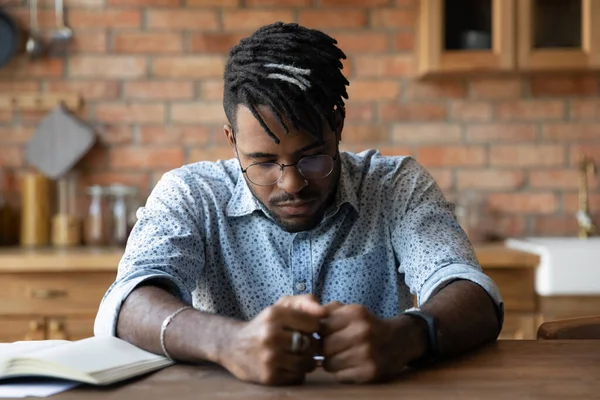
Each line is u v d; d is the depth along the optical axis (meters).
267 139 1.33
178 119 3.20
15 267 2.70
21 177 3.20
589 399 0.98
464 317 1.24
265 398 0.99
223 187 1.64
